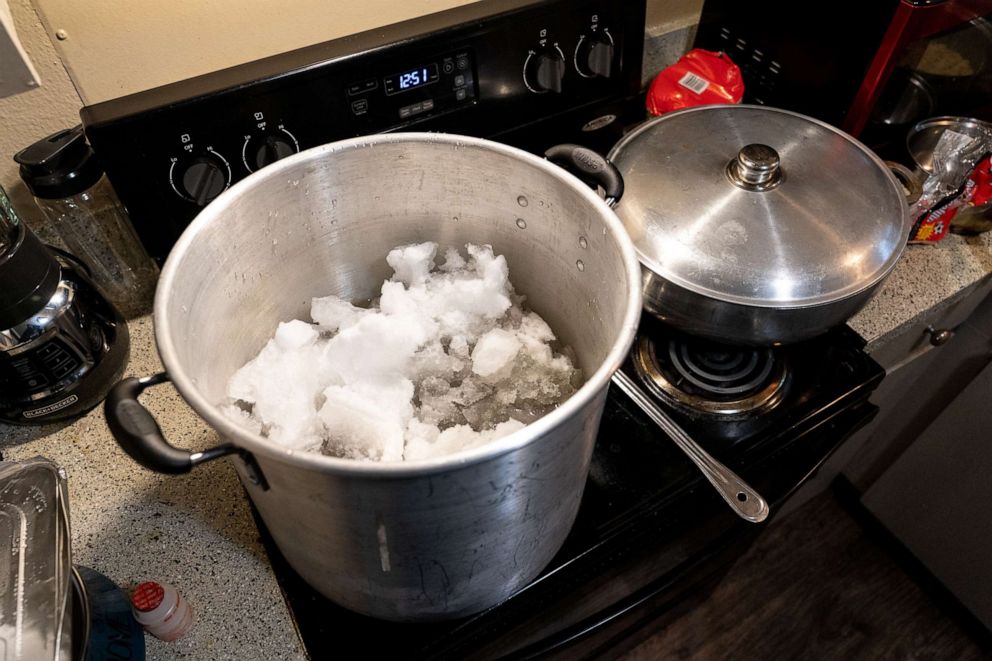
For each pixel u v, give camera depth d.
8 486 0.50
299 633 0.55
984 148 0.78
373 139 0.54
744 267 0.62
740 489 0.59
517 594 0.58
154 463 0.37
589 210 0.51
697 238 0.63
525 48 0.74
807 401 0.69
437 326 0.63
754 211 0.64
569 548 0.59
